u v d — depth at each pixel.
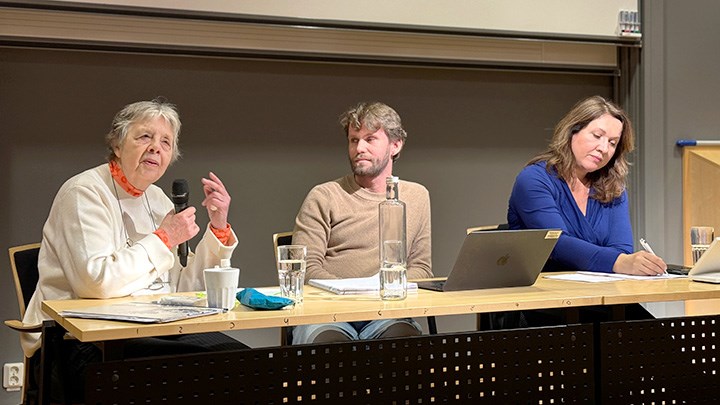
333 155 4.07
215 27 3.72
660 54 4.54
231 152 3.89
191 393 1.75
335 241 2.99
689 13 4.67
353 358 1.91
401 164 4.21
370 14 3.91
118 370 1.69
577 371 2.13
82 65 3.63
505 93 4.41
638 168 4.55
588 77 4.59
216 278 1.86
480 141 4.37
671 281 2.43
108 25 3.56
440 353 1.99
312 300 2.05
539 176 2.88
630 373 2.17
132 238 2.50
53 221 2.33
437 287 2.27
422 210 3.08
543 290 2.23
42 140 3.59
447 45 4.14
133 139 2.46
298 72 3.99
